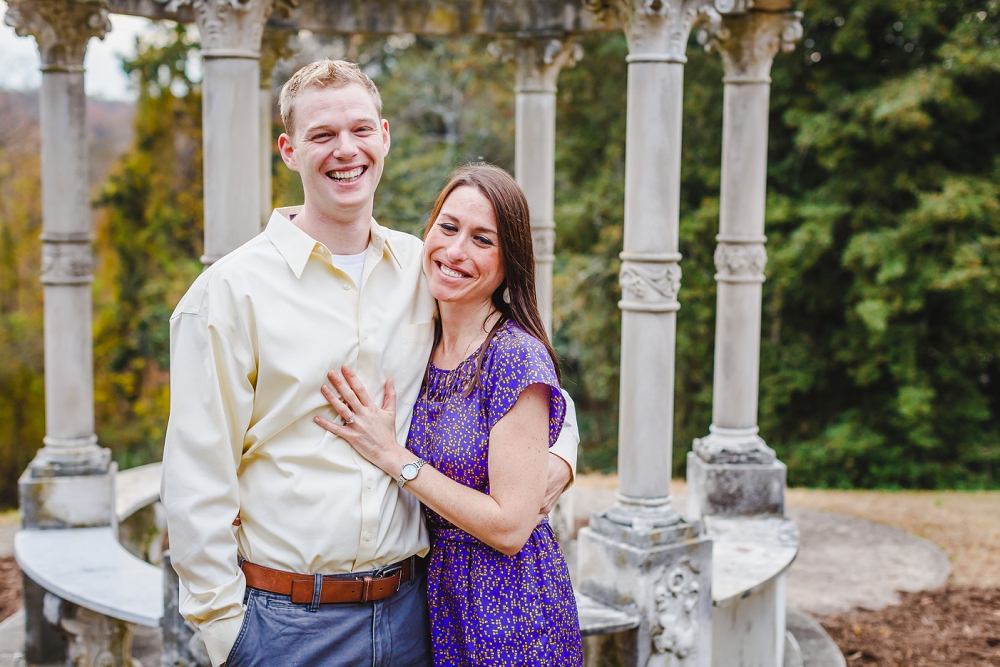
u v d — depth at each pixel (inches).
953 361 465.7
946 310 457.4
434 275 90.7
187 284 581.3
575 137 523.5
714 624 160.6
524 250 91.4
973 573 245.3
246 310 85.7
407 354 93.0
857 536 276.7
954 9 441.4
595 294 501.0
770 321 502.9
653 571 141.3
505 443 86.3
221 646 86.0
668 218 144.6
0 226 690.2
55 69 186.5
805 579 239.0
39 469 190.1
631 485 147.7
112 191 604.4
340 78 87.8
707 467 201.6
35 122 717.3
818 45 461.7
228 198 142.9
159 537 224.5
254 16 141.3
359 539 86.7
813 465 472.4
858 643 198.8
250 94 142.7
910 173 441.4
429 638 94.4
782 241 458.0
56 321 191.5
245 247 89.2
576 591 153.3
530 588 89.5
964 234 423.5
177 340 86.2
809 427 499.2
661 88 142.3
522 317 91.9
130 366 621.3
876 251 418.6
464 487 86.6
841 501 325.4
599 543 147.8
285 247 88.0
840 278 480.4
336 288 89.6
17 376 651.5
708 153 491.8
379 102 92.0
